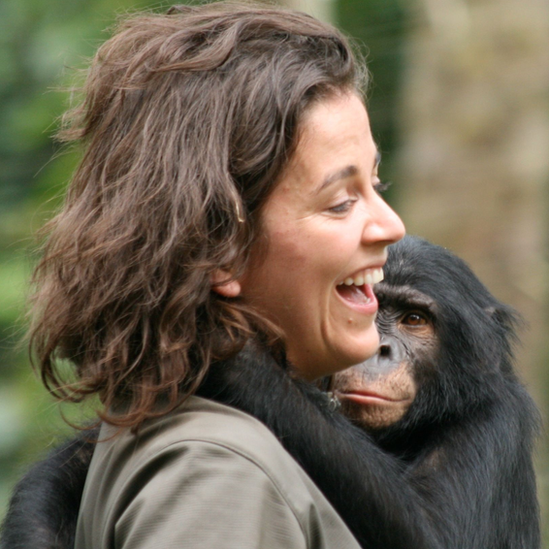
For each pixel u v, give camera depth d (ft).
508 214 46.55
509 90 46.83
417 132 48.70
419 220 47.80
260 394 18.37
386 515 20.35
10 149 56.29
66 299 16.57
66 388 16.60
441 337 27.48
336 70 17.20
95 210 16.69
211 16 17.49
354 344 18.22
